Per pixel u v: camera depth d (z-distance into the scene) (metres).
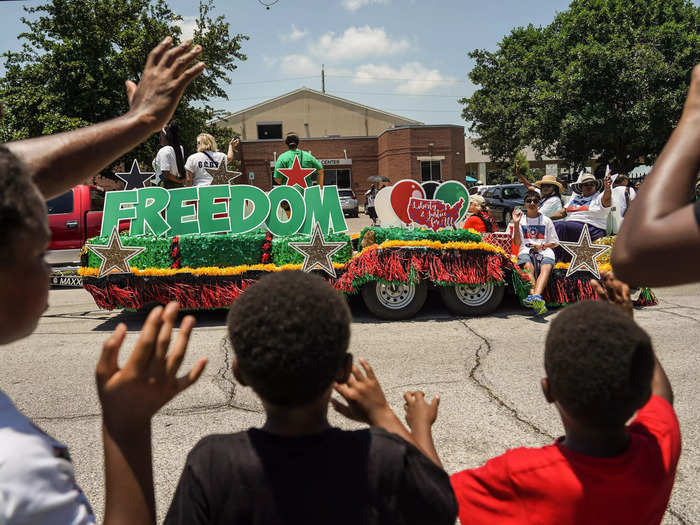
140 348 1.00
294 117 42.00
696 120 0.90
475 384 4.42
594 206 8.21
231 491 1.09
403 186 7.41
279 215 7.85
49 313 7.80
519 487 1.33
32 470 0.80
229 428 3.70
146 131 1.27
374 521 1.10
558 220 8.52
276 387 1.08
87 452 3.41
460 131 33.22
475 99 26.77
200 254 6.69
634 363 1.19
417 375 4.67
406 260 6.55
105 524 0.96
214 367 4.99
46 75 22.38
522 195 20.42
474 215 8.10
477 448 3.33
